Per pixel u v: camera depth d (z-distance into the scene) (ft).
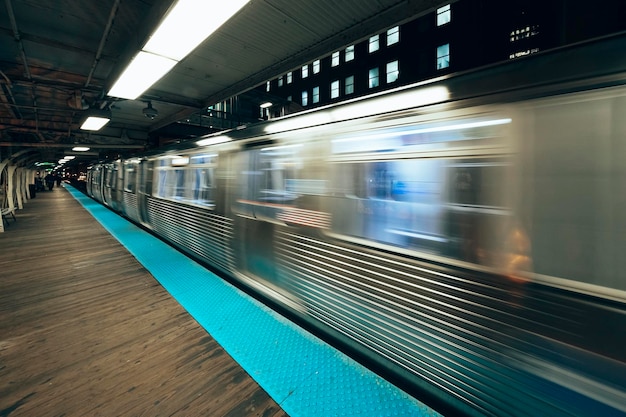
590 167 4.34
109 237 23.95
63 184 155.84
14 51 12.68
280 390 7.03
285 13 9.48
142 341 9.02
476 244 5.57
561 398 4.61
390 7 9.01
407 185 6.67
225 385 7.18
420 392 6.91
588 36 10.07
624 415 4.04
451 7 57.26
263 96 34.71
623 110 4.08
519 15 50.85
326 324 9.05
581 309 4.41
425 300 6.38
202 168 15.78
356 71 74.23
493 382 5.41
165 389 7.03
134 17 10.31
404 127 6.69
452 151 5.86
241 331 9.61
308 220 9.30
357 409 6.45
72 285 13.50
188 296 12.36
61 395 6.81
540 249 4.81
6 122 24.11
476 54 55.06
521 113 4.98
